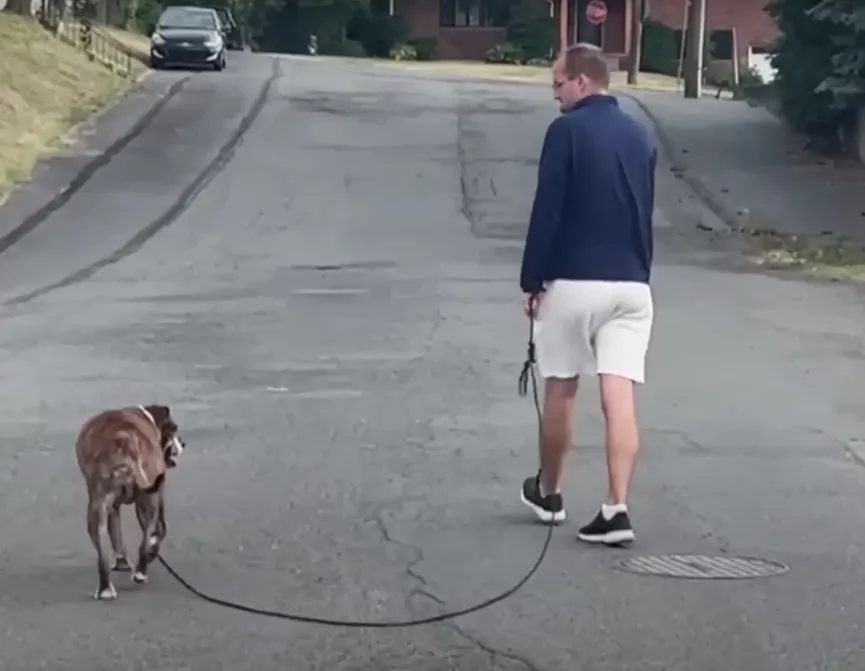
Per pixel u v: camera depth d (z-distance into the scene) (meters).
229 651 6.12
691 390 11.86
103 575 6.75
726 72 63.31
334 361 13.04
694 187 28.69
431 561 7.35
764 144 33.78
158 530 6.98
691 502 8.49
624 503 7.59
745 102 42.38
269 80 44.97
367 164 30.70
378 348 13.68
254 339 14.27
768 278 18.89
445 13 70.94
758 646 6.19
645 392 11.75
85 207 25.88
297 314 15.84
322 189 27.89
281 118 36.88
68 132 33.22
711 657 6.07
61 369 12.81
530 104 40.66
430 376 12.30
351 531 7.89
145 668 5.94
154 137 33.62
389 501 8.48
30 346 14.01
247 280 18.69
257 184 28.36
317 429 10.36
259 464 9.35
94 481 6.73
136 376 12.44
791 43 31.81
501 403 11.25
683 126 36.84
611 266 7.51
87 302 16.97
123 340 14.29
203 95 40.44
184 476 9.04
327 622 6.47
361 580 7.06
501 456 9.57
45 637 6.29
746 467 9.35
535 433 10.23
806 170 30.34
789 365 13.01
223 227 24.02
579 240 7.52
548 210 7.47
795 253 21.22
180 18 48.00
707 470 9.26
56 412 11.02
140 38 55.59
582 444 9.89
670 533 7.87
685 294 17.38
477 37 70.19
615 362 7.54
